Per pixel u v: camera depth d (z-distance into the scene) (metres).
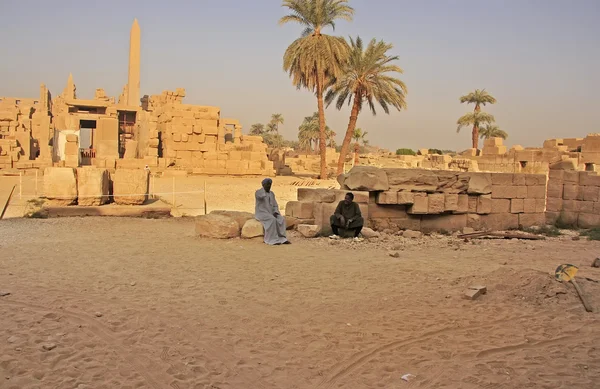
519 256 9.90
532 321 5.68
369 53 30.72
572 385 4.15
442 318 5.80
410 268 8.39
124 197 16.31
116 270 7.90
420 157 50.44
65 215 15.20
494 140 44.12
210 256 9.17
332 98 32.97
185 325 5.47
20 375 4.14
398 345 5.03
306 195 12.95
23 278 7.20
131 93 49.03
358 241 11.16
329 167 43.94
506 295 6.60
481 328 5.49
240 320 5.68
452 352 4.86
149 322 5.52
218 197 21.02
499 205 14.90
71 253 9.17
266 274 7.83
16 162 29.81
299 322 5.64
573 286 6.59
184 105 32.88
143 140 35.28
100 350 4.73
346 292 6.86
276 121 85.94
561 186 16.23
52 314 5.61
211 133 33.16
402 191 13.51
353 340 5.14
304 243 10.85
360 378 4.34
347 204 11.69
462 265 8.77
